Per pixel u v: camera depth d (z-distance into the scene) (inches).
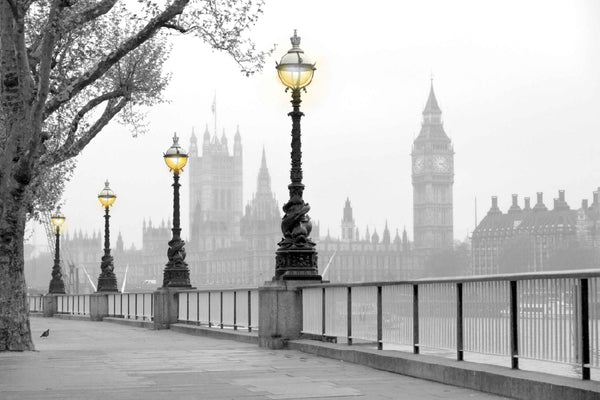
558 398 404.8
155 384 517.7
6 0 784.9
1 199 813.2
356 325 667.4
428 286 555.2
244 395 463.2
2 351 802.8
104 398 456.4
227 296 1056.2
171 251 1314.0
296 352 744.3
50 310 2164.1
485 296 491.5
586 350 404.2
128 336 1115.3
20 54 786.2
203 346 865.5
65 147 1127.6
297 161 798.5
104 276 1808.6
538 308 440.1
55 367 633.6
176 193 1310.3
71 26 826.8
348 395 460.8
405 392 473.1
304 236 796.6
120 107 1195.3
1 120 928.9
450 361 524.7
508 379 446.9
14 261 818.8
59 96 868.0
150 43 1213.7
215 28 919.7
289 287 785.6
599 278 395.2
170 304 1296.8
